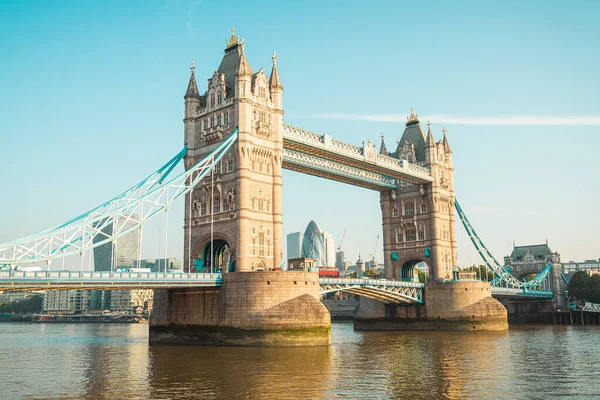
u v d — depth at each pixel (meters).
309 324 73.38
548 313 151.75
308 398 40.44
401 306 121.38
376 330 123.06
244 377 48.91
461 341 87.38
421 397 41.06
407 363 59.16
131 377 49.81
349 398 40.50
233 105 84.44
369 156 105.94
